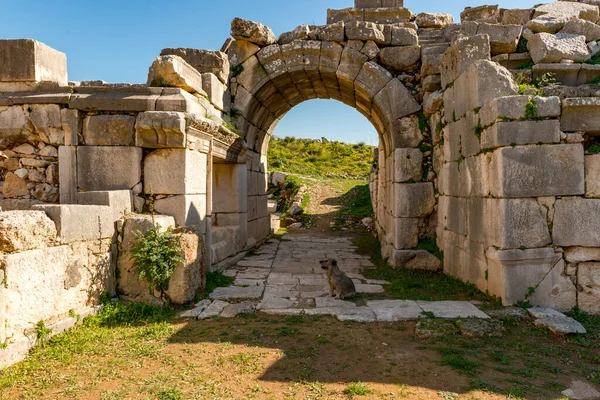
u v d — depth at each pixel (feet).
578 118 16.43
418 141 27.53
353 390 10.22
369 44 28.35
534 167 16.38
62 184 19.97
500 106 16.44
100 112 19.98
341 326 15.12
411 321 15.66
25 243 12.26
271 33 29.48
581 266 16.47
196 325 15.23
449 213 23.61
